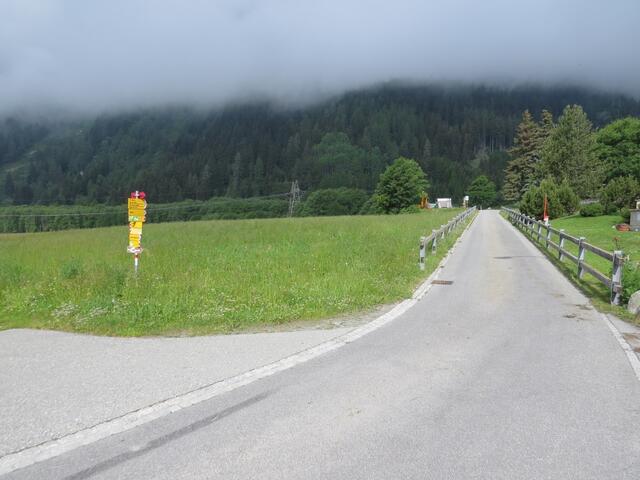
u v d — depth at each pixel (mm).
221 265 14094
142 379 5621
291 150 182375
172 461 3869
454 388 5309
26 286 11320
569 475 3637
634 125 66688
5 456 3984
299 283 11039
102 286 10820
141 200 11781
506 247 22516
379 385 5395
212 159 173375
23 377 5715
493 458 3871
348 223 34562
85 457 3955
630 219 32219
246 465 3793
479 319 8586
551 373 5785
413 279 12820
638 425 4438
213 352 6637
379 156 178250
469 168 178625
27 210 119062
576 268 14953
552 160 61250
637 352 6656
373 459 3861
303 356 6445
